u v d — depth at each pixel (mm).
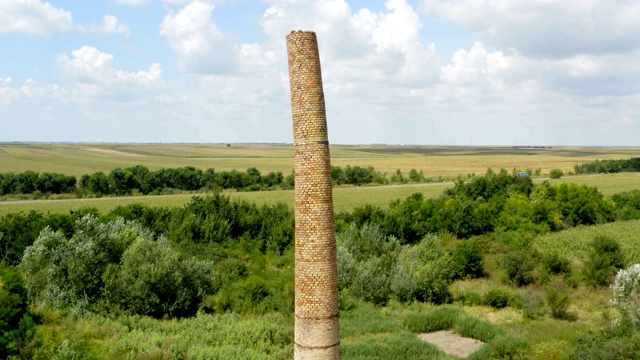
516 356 28203
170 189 122625
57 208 86625
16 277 30656
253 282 39500
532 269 50594
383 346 30359
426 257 49875
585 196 84938
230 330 31766
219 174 136875
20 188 110625
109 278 35375
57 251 38406
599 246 53188
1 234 48312
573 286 49656
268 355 28312
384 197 113750
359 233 56594
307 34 16562
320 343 16469
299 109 16641
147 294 34781
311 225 16531
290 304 37688
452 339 34531
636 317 32250
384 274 44750
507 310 42438
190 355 26547
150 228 60969
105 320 32906
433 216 73438
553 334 33406
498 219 73750
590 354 25125
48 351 24312
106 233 41531
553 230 80000
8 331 25812
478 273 53562
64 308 33531
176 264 37000
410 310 41062
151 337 29062
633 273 34844
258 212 69812
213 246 54938
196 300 37062
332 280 16719
